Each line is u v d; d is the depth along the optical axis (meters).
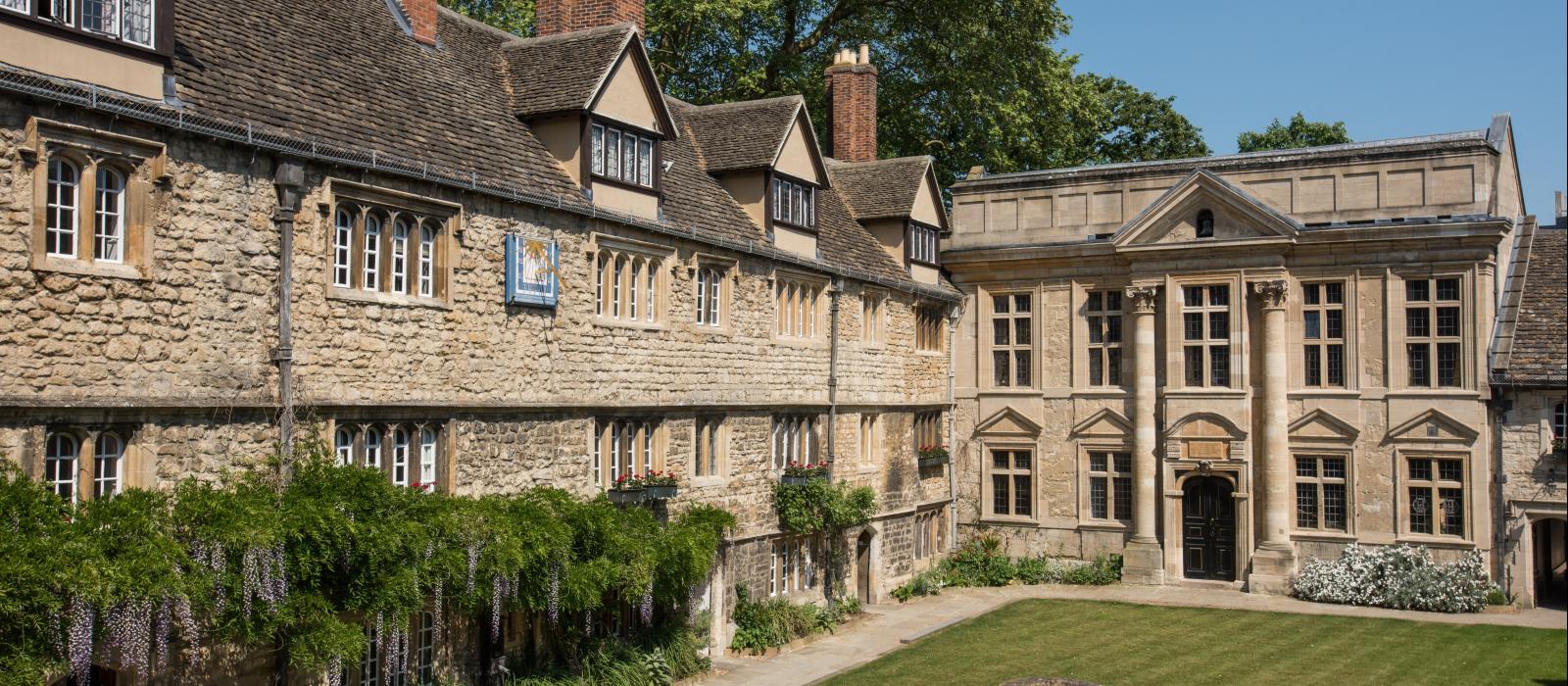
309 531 11.84
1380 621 23.69
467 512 13.75
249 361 12.80
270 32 14.96
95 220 11.59
